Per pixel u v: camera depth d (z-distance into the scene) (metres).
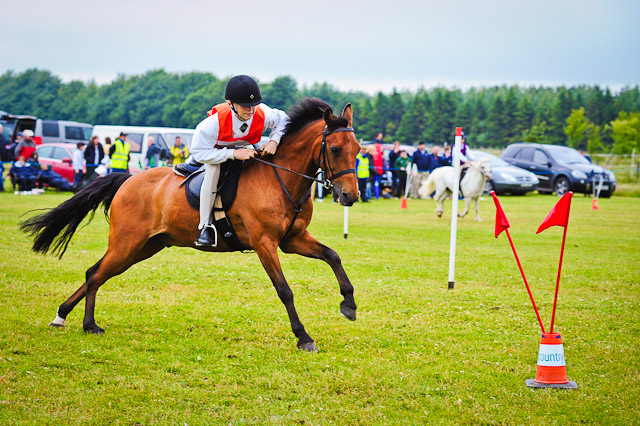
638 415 5.33
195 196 7.01
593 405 5.52
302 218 7.04
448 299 9.31
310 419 5.18
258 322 7.91
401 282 10.45
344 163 6.57
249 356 6.64
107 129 28.05
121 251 7.30
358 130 73.56
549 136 71.69
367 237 15.70
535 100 98.88
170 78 90.56
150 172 7.50
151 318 7.96
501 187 30.33
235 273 10.80
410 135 71.19
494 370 6.36
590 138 58.72
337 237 15.49
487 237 16.33
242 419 5.15
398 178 29.47
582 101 82.75
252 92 6.69
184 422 5.11
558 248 14.71
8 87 117.25
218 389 5.76
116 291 9.27
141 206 7.31
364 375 6.15
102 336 7.18
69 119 99.38
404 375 6.16
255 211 6.78
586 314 8.65
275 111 7.14
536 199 29.48
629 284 10.80
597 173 31.08
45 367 6.19
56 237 7.86
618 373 6.34
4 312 7.92
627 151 50.69
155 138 27.22
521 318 8.37
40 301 8.52
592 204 27.34
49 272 10.34
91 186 7.66
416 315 8.37
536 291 10.05
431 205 25.88
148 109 86.56
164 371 6.18
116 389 5.69
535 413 5.38
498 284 10.54
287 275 10.73
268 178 6.84
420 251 13.73
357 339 7.29
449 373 6.24
